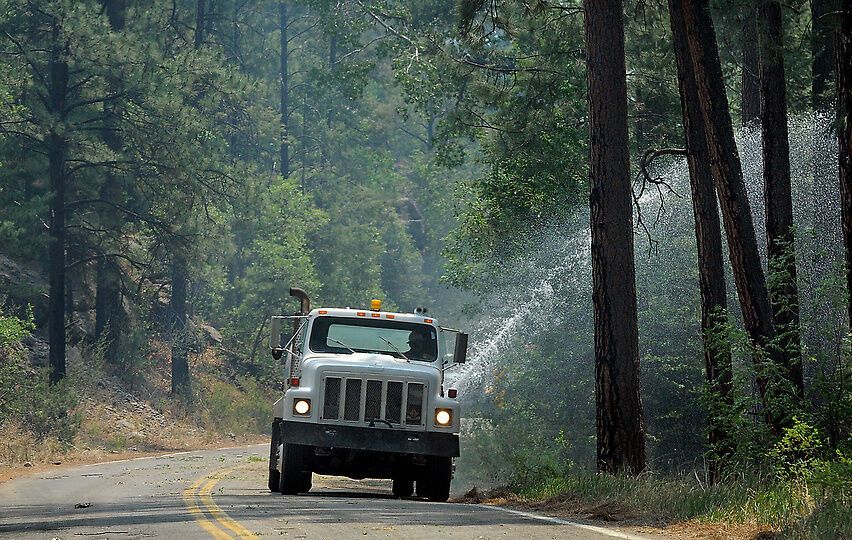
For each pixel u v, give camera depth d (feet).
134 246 271.28
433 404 95.09
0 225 217.77
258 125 315.58
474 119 184.55
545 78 174.70
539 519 69.46
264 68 435.53
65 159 235.20
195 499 87.61
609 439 103.35
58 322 226.58
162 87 234.79
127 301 286.46
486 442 143.13
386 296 403.95
